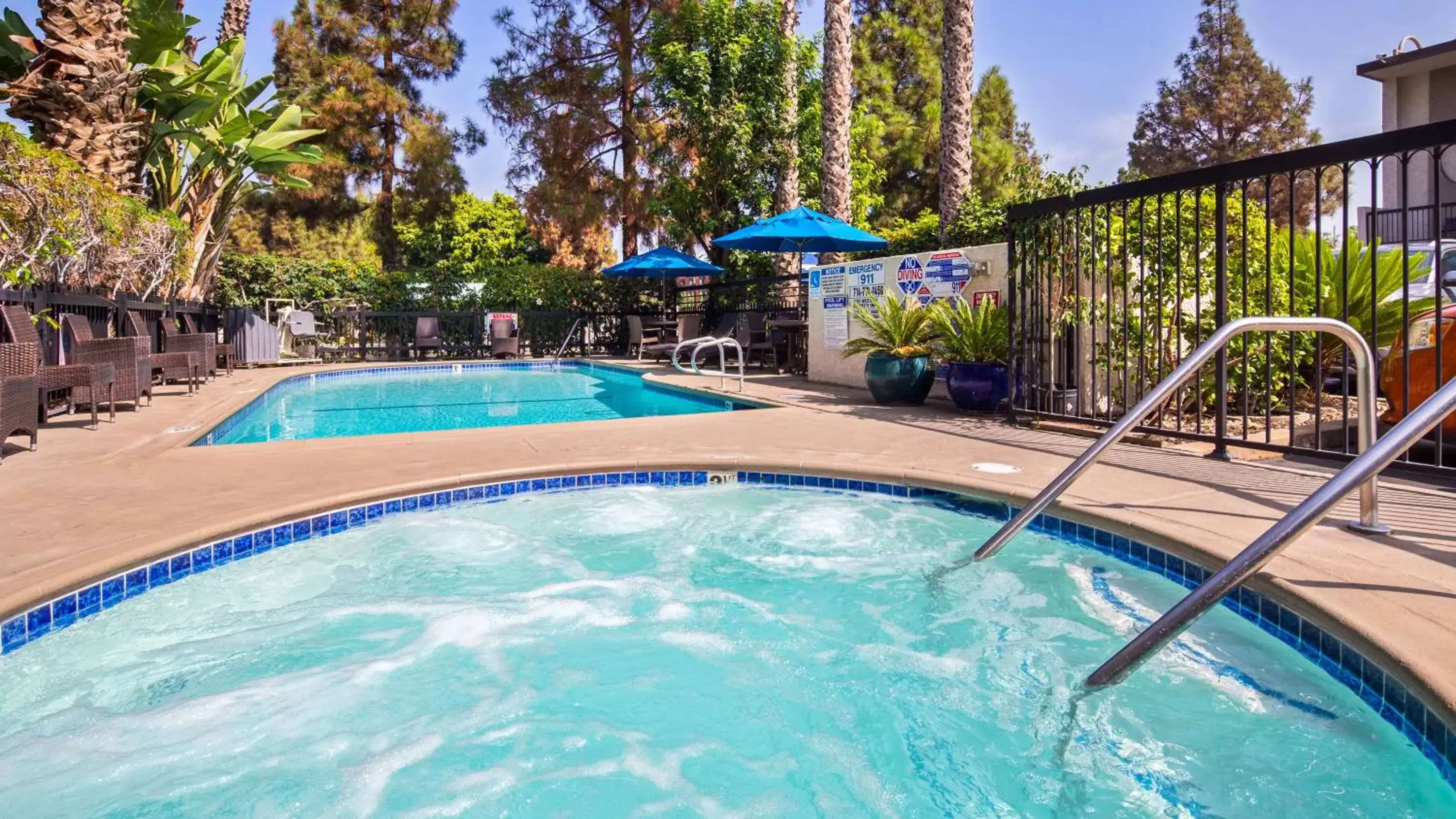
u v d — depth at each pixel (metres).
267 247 28.56
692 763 2.19
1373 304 3.93
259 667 2.69
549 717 2.43
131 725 2.33
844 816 1.95
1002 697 2.49
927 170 27.19
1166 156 35.16
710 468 4.89
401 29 23.28
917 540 3.94
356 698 2.51
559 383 12.91
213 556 3.29
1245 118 33.81
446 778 2.11
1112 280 6.12
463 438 5.78
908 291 8.84
